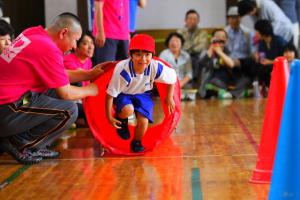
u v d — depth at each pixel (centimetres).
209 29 1064
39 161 451
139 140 475
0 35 466
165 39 1041
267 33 920
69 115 446
